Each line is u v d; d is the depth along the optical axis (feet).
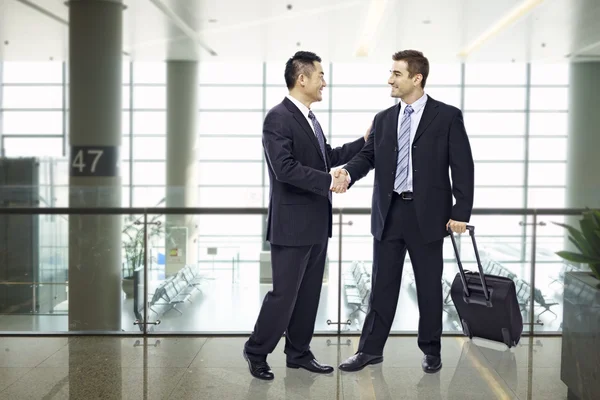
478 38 45.93
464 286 12.89
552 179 64.23
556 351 14.05
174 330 15.55
